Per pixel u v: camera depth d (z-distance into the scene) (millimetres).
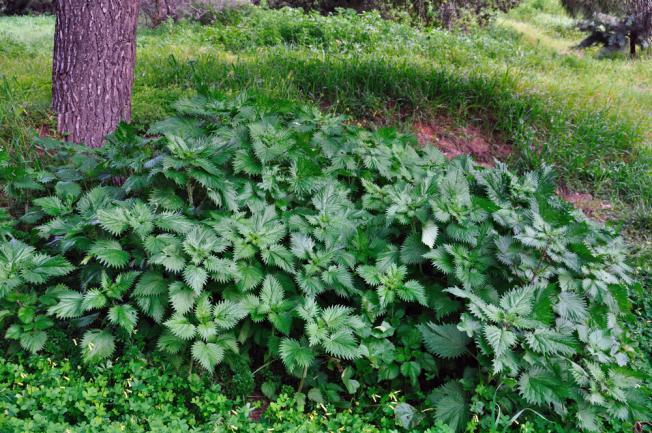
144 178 3553
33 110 4996
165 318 3211
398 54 8633
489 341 2861
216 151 3566
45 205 3596
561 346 2906
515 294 3115
